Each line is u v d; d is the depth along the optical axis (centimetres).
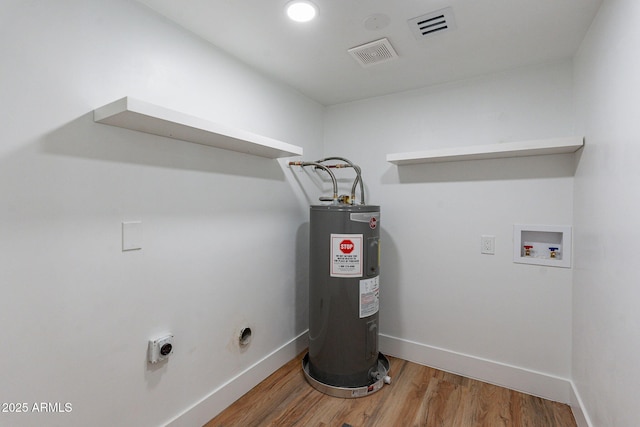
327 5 140
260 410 182
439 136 231
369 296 205
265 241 215
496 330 211
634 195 103
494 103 211
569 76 189
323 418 175
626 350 109
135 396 139
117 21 131
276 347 227
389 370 226
